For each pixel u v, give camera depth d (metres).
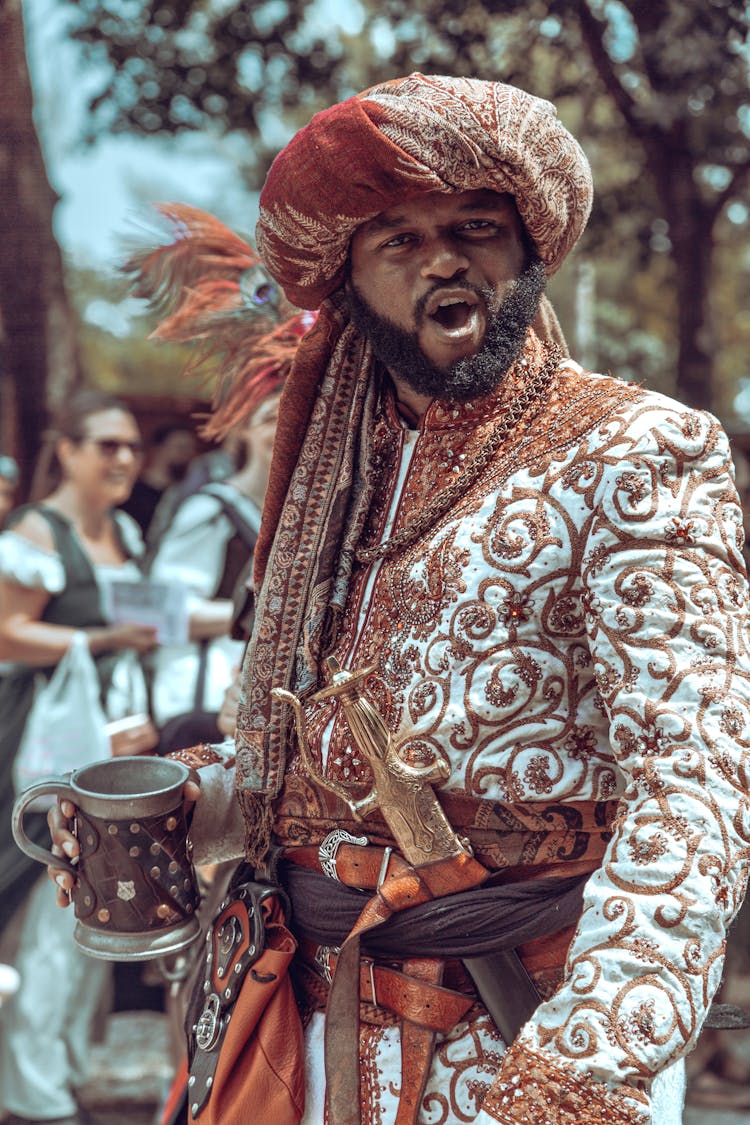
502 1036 1.24
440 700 1.24
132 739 2.65
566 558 1.22
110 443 3.68
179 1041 2.30
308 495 1.48
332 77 4.02
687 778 1.11
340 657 1.37
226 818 1.54
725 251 7.72
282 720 1.41
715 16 3.36
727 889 1.09
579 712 1.23
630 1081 1.06
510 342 1.32
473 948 1.24
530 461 1.27
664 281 4.60
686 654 1.15
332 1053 1.26
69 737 3.36
